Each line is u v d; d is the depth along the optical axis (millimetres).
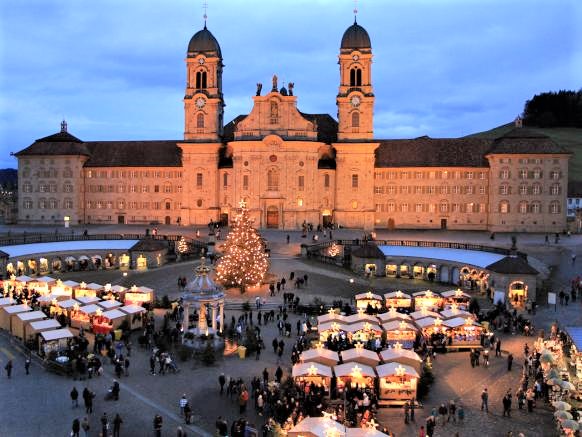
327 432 31859
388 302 67438
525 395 43750
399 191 131625
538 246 100312
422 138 140875
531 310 67750
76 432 36031
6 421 39594
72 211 138000
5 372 48750
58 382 46781
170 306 70250
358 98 128500
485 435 38719
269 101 127000
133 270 91688
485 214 129375
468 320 55781
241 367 50500
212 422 40156
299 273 86062
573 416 38781
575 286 75500
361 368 43312
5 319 60469
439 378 48781
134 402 43219
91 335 59312
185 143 131000
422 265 91188
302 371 43031
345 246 101188
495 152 125000
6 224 140625
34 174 139000
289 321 64375
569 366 47344
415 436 38406
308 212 126875
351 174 129500
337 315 57219
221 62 136875
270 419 37625
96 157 140875
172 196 137250
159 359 51375
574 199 148250
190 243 102562
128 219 139125
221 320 58031
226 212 131500
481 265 80750
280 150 126312
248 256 77438
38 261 91562
